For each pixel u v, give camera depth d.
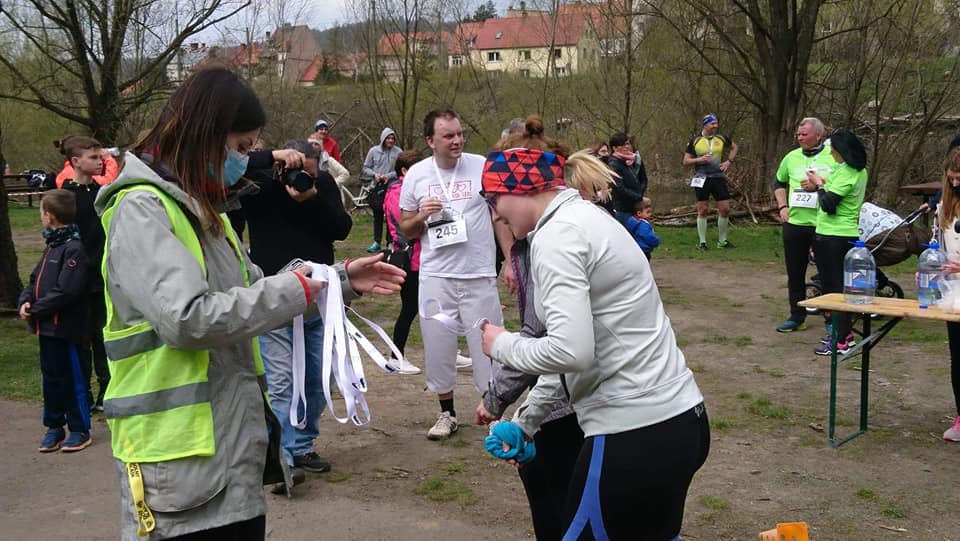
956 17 16.69
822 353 7.72
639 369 2.70
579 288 2.61
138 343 2.31
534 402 3.21
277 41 22.86
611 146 9.92
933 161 17.52
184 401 2.31
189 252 2.29
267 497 4.70
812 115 18.84
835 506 4.50
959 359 5.37
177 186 2.36
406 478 4.96
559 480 3.43
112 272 2.28
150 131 2.45
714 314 9.63
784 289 11.05
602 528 2.74
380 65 21.70
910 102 17.58
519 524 4.34
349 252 14.24
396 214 7.05
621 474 2.67
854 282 5.27
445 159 5.39
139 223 2.25
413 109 20.92
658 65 20.06
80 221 6.10
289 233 4.81
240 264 2.56
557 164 2.93
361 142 24.22
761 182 17.83
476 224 5.40
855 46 17.44
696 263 13.23
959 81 16.41
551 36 20.66
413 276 6.68
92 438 5.81
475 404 6.44
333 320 2.56
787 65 17.28
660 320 2.78
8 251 9.88
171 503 2.29
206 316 2.21
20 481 5.03
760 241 15.30
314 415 4.99
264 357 4.82
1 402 6.66
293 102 24.02
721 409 6.20
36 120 25.67
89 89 12.90
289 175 4.56
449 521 4.38
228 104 2.39
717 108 19.80
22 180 27.00
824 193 7.61
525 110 21.14
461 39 21.52
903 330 8.66
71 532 4.32
